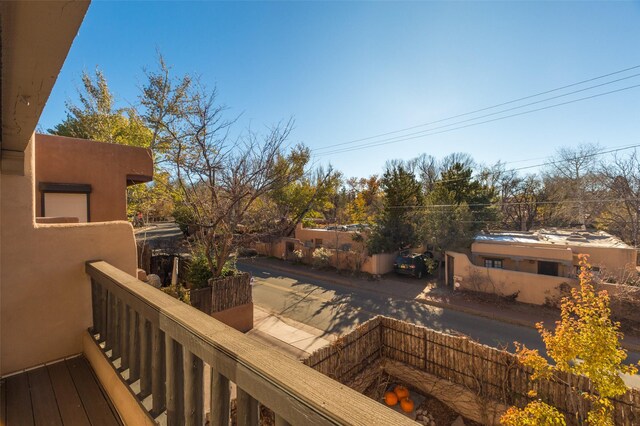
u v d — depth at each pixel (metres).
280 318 9.84
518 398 5.45
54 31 0.93
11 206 2.40
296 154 10.32
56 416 1.91
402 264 15.16
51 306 2.57
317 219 27.91
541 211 25.83
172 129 9.37
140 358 1.77
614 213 17.89
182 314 1.35
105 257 2.85
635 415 4.39
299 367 0.87
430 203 15.94
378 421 0.65
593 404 4.30
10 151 2.21
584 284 4.45
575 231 18.95
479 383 5.90
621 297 9.31
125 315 2.00
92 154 6.68
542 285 10.98
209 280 8.26
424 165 31.28
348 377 6.41
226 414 1.05
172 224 35.09
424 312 10.65
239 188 8.49
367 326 6.97
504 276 11.73
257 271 16.91
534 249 12.66
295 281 14.74
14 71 1.15
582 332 4.24
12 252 2.40
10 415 1.91
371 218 18.38
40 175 6.00
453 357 6.31
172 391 1.38
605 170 18.58
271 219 11.48
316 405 0.73
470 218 15.30
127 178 7.47
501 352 5.69
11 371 2.38
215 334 1.12
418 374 6.71
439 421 5.89
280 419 0.82
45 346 2.54
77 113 14.07
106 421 1.88
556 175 25.00
